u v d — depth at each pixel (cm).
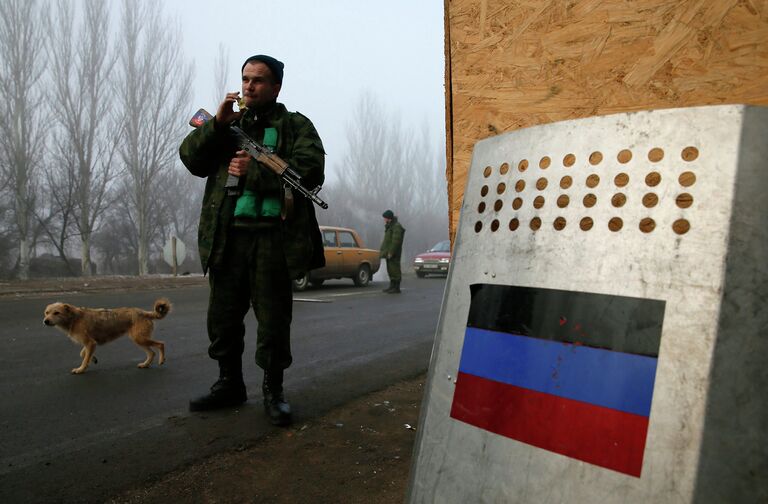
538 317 93
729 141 84
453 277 113
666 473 76
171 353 498
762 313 78
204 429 288
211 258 292
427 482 103
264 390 304
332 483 223
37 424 301
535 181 101
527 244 98
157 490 218
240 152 281
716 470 74
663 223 85
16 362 457
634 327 83
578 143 97
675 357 79
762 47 153
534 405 90
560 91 185
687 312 80
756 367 76
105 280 1340
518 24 194
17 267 2236
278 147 295
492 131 200
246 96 294
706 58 160
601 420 82
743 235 80
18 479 229
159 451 258
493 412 95
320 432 284
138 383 392
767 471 74
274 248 289
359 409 327
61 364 451
